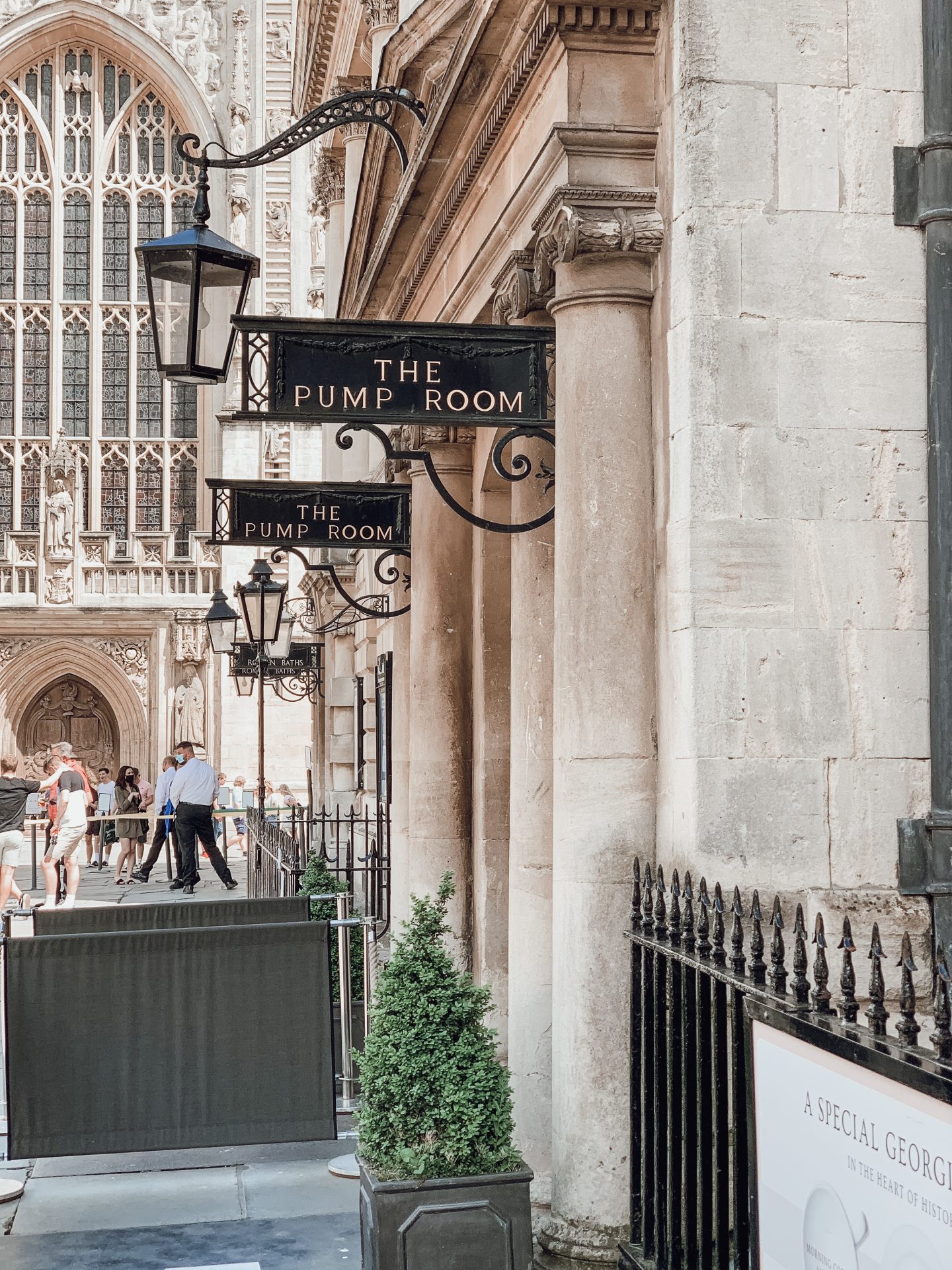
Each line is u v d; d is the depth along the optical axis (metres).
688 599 6.11
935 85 6.32
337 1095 9.05
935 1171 3.19
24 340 44.06
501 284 8.03
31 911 8.84
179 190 44.41
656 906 5.78
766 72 6.31
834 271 6.29
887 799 6.15
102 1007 7.48
